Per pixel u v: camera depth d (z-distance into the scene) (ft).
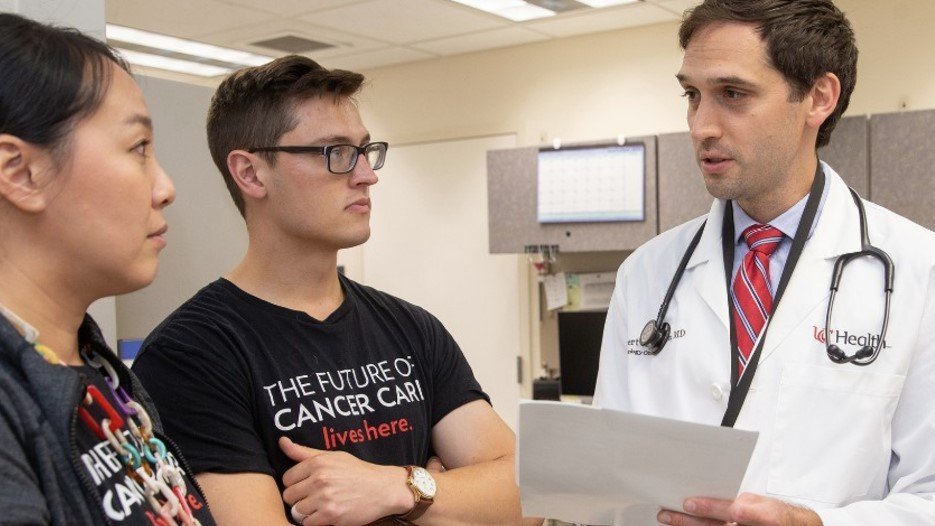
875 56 10.55
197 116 6.01
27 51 1.93
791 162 3.44
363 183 3.44
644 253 4.14
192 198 5.95
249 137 3.38
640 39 12.13
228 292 3.42
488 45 13.08
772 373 3.42
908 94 10.36
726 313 3.60
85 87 2.00
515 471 3.25
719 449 2.64
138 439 2.25
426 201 14.19
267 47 12.99
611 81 12.41
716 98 3.32
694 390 3.59
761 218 3.65
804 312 3.45
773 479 3.31
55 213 1.98
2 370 1.80
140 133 2.14
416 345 3.71
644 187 10.64
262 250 3.46
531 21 11.67
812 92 3.35
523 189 11.41
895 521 3.02
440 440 3.74
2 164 1.89
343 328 3.48
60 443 1.85
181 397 3.11
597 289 12.29
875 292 3.41
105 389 2.25
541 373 13.01
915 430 3.29
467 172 13.74
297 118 3.34
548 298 12.59
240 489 3.01
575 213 11.07
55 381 1.87
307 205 3.33
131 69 2.29
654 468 2.80
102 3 3.75
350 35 12.25
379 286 14.76
